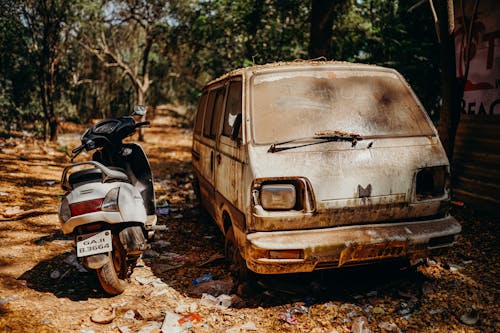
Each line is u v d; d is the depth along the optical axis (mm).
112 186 3752
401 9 9461
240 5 11914
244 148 3664
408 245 3477
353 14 10891
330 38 8812
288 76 4129
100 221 3641
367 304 3668
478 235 5203
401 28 9445
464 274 4172
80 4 12938
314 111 3889
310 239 3350
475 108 6527
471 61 6605
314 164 3484
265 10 11797
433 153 3773
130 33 19109
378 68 4363
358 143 3658
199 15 12922
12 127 15414
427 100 9430
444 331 3252
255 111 3855
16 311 3561
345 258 3389
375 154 3627
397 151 3688
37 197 7316
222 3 12000
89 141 4258
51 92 13953
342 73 4223
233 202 3920
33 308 3637
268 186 3420
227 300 3768
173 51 16578
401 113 4008
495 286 3898
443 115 5895
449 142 5809
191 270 4543
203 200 5852
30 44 15055
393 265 4305
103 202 3617
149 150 14617
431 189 3781
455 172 6652
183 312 3623
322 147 3580
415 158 3688
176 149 15078
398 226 3553
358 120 3881
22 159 10672
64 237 5414
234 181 3883
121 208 3668
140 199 3951
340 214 3463
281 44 11914
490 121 6125
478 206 6152
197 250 5184
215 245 5359
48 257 4797
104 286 3762
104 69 21000
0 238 5320
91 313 3600
